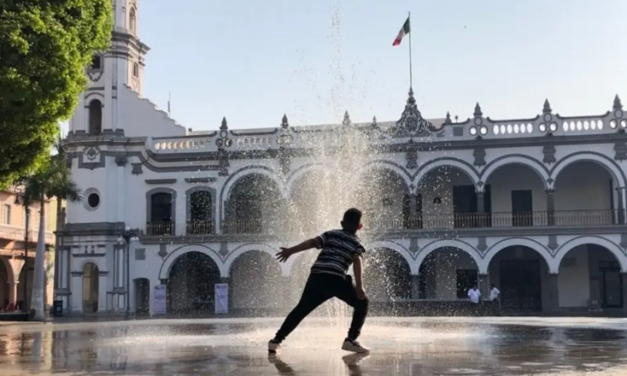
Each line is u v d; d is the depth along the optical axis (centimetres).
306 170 3947
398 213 3891
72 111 1666
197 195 4094
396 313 3195
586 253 3981
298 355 815
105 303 4009
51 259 5678
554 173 3791
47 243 5531
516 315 3500
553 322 1664
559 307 3959
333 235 855
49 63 1480
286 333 852
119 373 670
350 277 859
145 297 4091
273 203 3988
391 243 3812
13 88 1409
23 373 677
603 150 3766
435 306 3180
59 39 1479
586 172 4016
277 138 4003
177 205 4072
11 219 5100
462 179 4031
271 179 3981
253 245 3925
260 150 4000
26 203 3822
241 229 4006
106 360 793
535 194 4034
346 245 849
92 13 1666
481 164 3831
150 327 1703
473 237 3766
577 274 3978
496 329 1364
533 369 668
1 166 1650
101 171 4103
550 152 3797
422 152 3862
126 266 4047
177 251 4003
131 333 1425
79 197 4041
